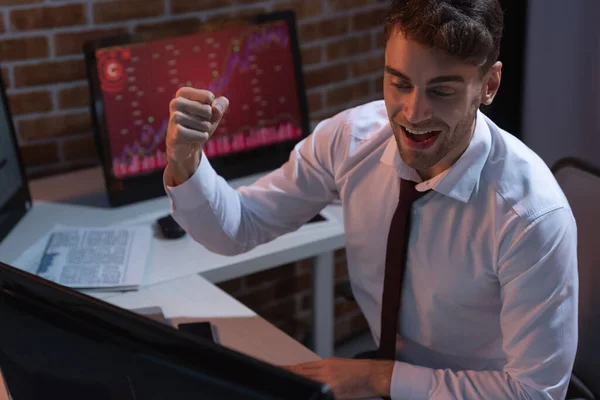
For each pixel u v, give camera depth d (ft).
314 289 7.32
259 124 7.50
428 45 3.52
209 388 2.62
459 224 4.30
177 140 4.29
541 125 8.29
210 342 2.67
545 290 4.00
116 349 2.82
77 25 7.55
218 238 4.83
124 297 5.68
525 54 8.10
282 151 7.69
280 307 9.29
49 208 7.11
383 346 4.77
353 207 4.81
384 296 4.67
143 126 7.05
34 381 3.21
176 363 2.68
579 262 5.03
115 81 6.88
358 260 4.96
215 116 4.34
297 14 8.42
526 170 4.15
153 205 7.14
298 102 7.68
